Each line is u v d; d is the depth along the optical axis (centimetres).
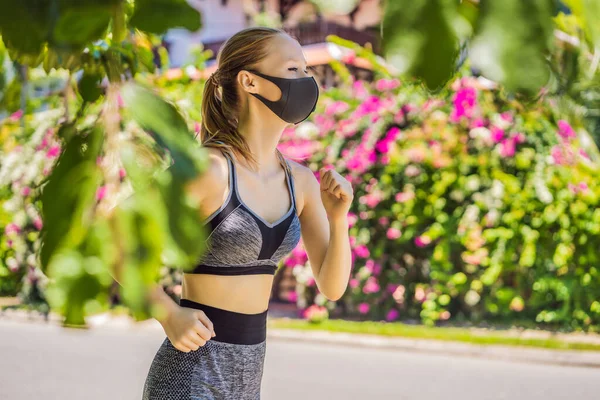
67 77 127
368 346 848
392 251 972
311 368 728
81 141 79
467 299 940
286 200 234
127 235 75
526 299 923
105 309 74
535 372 724
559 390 651
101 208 77
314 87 217
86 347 845
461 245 936
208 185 210
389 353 812
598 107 109
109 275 74
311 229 253
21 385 662
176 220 76
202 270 218
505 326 924
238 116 227
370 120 959
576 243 890
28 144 1067
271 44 216
